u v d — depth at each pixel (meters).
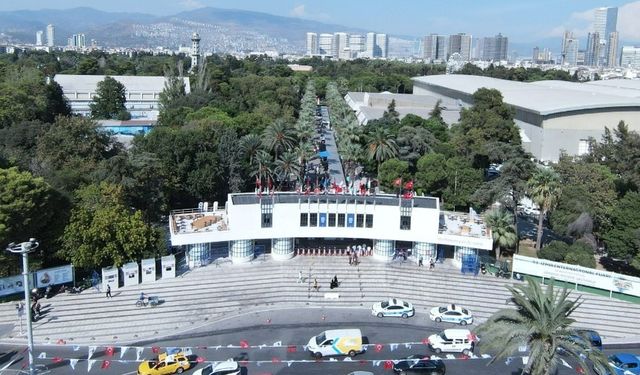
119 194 82.75
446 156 122.19
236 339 64.12
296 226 83.31
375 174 130.00
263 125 138.38
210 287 75.50
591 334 64.44
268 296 74.31
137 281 75.62
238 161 108.06
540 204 85.62
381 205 83.12
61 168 92.50
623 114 155.75
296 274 79.69
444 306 71.19
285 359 59.88
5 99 134.00
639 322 70.94
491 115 132.88
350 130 133.75
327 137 185.50
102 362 58.44
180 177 101.38
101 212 75.56
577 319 70.94
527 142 158.88
